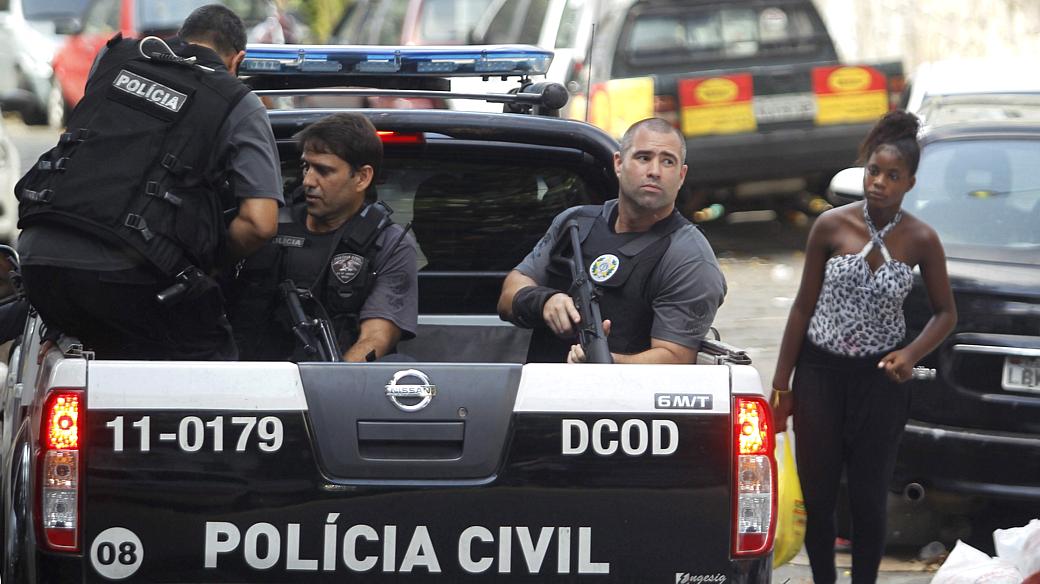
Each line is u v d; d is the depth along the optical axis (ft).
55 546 35.09
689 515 36.42
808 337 53.21
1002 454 59.72
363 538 35.96
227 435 35.55
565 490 36.24
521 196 54.29
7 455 43.21
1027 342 59.57
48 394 35.17
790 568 61.62
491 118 49.44
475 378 36.17
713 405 36.45
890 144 51.60
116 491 35.22
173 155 39.88
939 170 67.92
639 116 115.65
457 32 139.13
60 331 41.57
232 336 43.16
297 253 46.39
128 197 39.34
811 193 128.26
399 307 46.93
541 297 44.68
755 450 36.50
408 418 36.01
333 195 45.93
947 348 60.70
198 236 40.14
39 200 39.52
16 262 54.95
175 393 35.40
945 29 179.93
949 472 60.64
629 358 43.06
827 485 53.57
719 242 129.18
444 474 36.06
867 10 196.34
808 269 53.31
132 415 35.27
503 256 55.26
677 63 123.75
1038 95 81.15
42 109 190.60
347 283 46.26
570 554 36.35
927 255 52.39
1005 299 60.13
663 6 123.54
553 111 54.70
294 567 35.83
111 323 40.22
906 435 61.26
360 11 157.28
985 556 49.90
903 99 96.89
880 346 52.29
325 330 45.11
